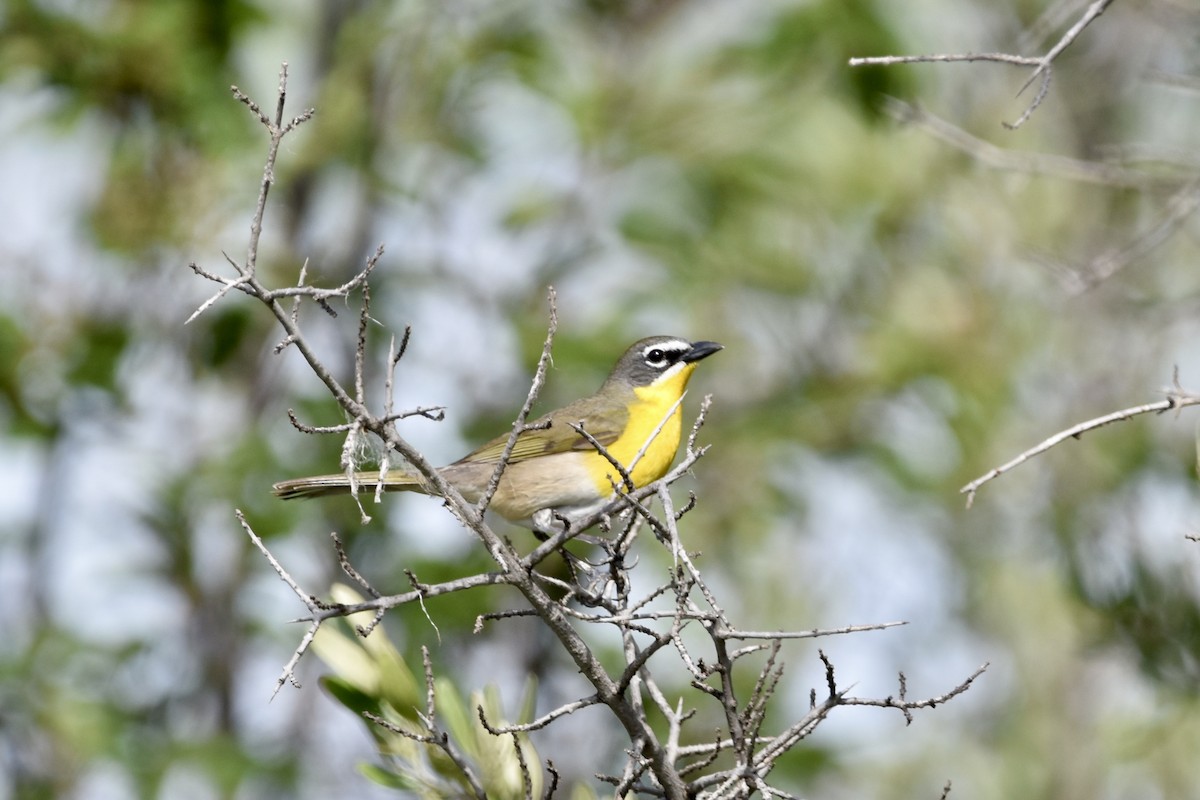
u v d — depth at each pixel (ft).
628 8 56.59
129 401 48.08
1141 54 52.80
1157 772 49.21
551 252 53.01
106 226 45.96
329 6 53.11
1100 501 45.96
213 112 47.09
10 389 47.01
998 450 52.70
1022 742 52.65
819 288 56.39
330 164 49.93
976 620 54.34
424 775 22.34
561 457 38.01
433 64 51.37
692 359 40.19
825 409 54.03
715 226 56.39
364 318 19.51
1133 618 40.81
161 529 46.85
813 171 56.34
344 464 19.13
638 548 48.39
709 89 56.54
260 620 48.60
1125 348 50.55
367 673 22.52
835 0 53.11
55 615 48.67
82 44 47.01
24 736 46.16
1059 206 53.11
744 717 20.65
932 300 54.70
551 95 52.80
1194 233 49.49
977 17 55.88
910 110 37.14
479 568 45.60
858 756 53.52
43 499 48.67
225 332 48.19
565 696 43.93
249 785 45.57
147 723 47.83
